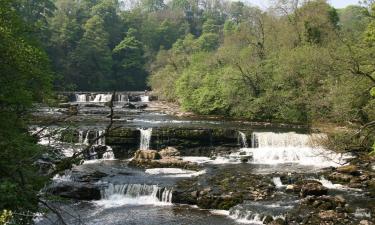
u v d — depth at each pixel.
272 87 49.22
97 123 42.72
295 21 55.75
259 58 53.78
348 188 26.33
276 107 48.84
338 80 34.78
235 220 21.81
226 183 27.09
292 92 47.22
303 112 46.41
